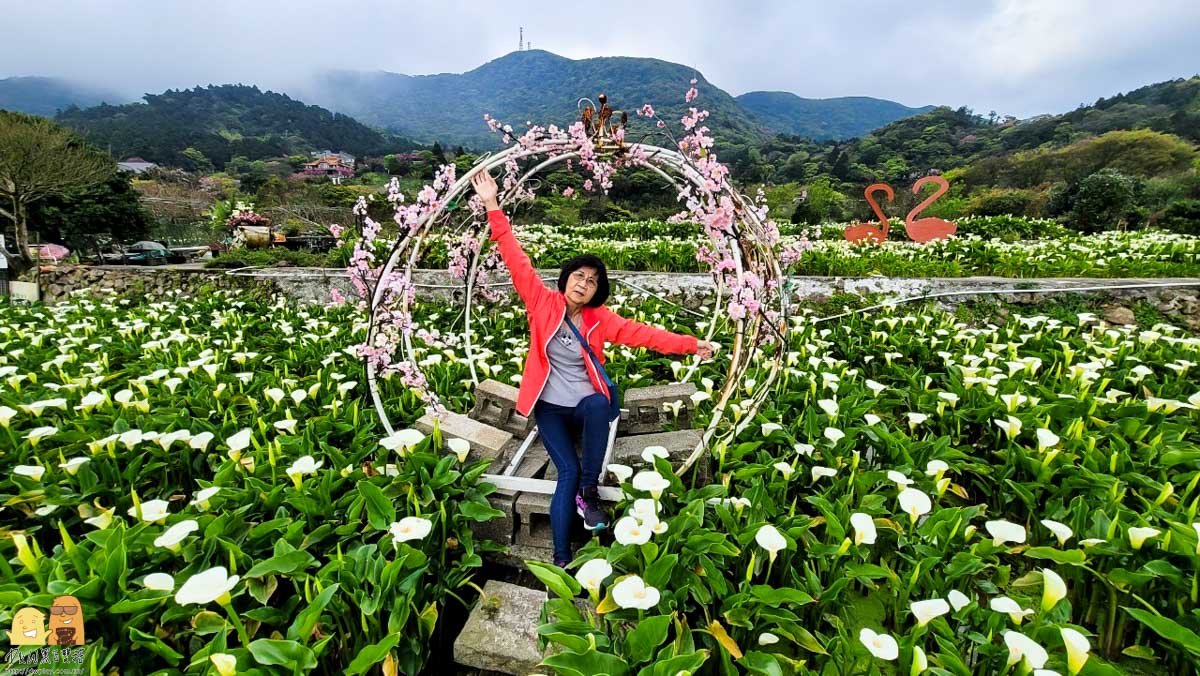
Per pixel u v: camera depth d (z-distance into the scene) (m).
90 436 3.40
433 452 3.29
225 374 4.62
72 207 23.14
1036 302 8.12
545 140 3.33
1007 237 15.76
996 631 2.12
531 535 3.05
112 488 3.06
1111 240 14.05
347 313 8.10
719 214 3.12
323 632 2.17
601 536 3.11
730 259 3.29
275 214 21.42
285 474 3.04
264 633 2.25
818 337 6.21
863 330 6.47
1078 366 4.37
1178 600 2.26
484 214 4.37
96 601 1.98
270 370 5.30
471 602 2.74
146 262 21.42
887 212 31.84
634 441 3.54
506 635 2.32
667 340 3.24
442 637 2.54
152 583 1.99
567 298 3.15
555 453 2.96
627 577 2.02
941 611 1.96
